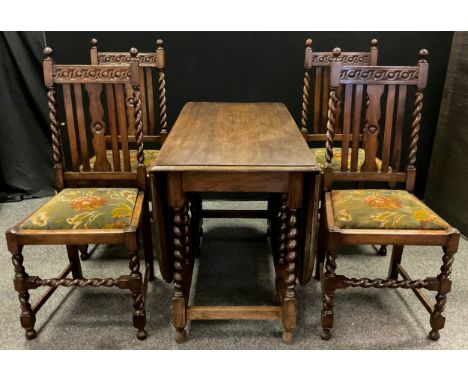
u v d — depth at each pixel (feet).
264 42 9.96
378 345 6.13
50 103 6.44
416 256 8.50
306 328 6.47
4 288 7.32
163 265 5.92
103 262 8.35
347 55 8.54
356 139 6.54
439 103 10.33
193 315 6.07
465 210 9.20
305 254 5.80
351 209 6.01
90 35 9.92
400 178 6.67
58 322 6.57
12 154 10.76
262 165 5.21
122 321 6.61
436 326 6.13
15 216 10.15
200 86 10.34
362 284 5.96
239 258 8.45
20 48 9.98
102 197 6.32
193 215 7.96
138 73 6.32
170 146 5.91
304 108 8.63
